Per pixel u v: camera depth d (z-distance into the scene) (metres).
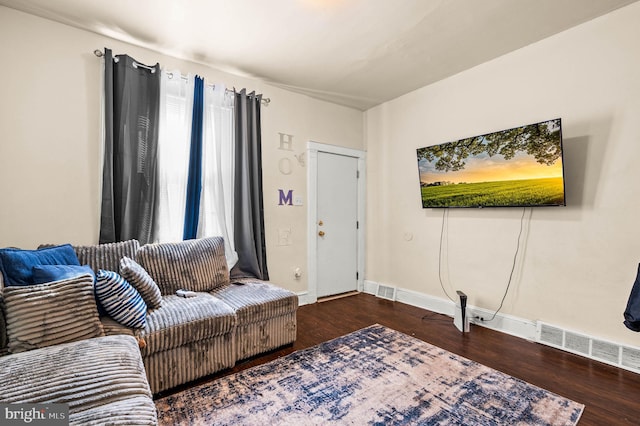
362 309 3.43
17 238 2.12
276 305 2.35
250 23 2.27
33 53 2.16
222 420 1.57
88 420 0.92
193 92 2.78
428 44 2.59
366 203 4.21
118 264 2.15
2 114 2.07
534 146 2.42
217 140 2.89
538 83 2.56
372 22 2.27
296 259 3.59
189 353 1.89
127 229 2.42
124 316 1.70
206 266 2.56
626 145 2.13
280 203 3.45
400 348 2.41
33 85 2.16
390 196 3.90
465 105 3.09
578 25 2.33
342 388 1.86
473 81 3.02
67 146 2.28
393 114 3.84
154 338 1.72
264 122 3.33
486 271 2.94
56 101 2.24
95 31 2.37
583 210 2.34
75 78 2.31
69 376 1.11
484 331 2.79
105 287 1.69
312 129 3.73
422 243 3.52
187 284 2.42
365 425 1.53
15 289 1.39
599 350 2.22
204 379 1.97
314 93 3.63
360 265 4.19
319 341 2.56
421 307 3.49
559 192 2.32
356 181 4.17
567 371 2.07
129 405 1.04
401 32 2.40
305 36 2.46
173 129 2.71
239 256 3.08
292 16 2.19
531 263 2.63
